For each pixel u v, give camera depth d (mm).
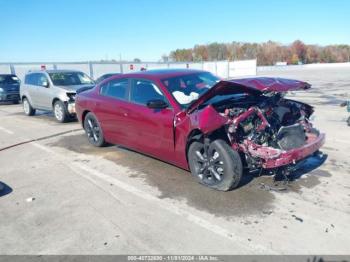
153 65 33094
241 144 3834
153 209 3600
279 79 4137
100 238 3072
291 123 4344
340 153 5266
